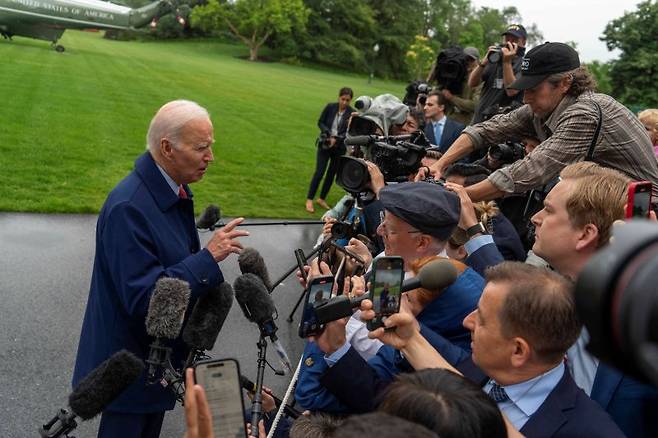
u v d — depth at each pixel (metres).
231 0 75.94
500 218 3.89
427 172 3.78
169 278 2.63
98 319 2.94
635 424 2.10
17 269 6.43
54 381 4.61
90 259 6.98
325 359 2.35
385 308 1.97
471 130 4.14
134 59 43.28
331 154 10.41
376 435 1.19
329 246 3.33
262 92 33.62
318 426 2.21
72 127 14.90
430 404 1.48
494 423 1.51
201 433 1.63
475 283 2.60
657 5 24.11
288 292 6.74
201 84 32.44
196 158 2.90
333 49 76.69
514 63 7.11
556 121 3.65
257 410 2.52
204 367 2.06
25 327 5.31
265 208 10.25
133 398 2.91
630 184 2.18
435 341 2.40
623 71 24.73
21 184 9.52
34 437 3.97
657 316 0.70
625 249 0.74
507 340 1.86
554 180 4.40
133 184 2.89
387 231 2.68
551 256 2.32
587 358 2.22
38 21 40.94
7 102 16.89
